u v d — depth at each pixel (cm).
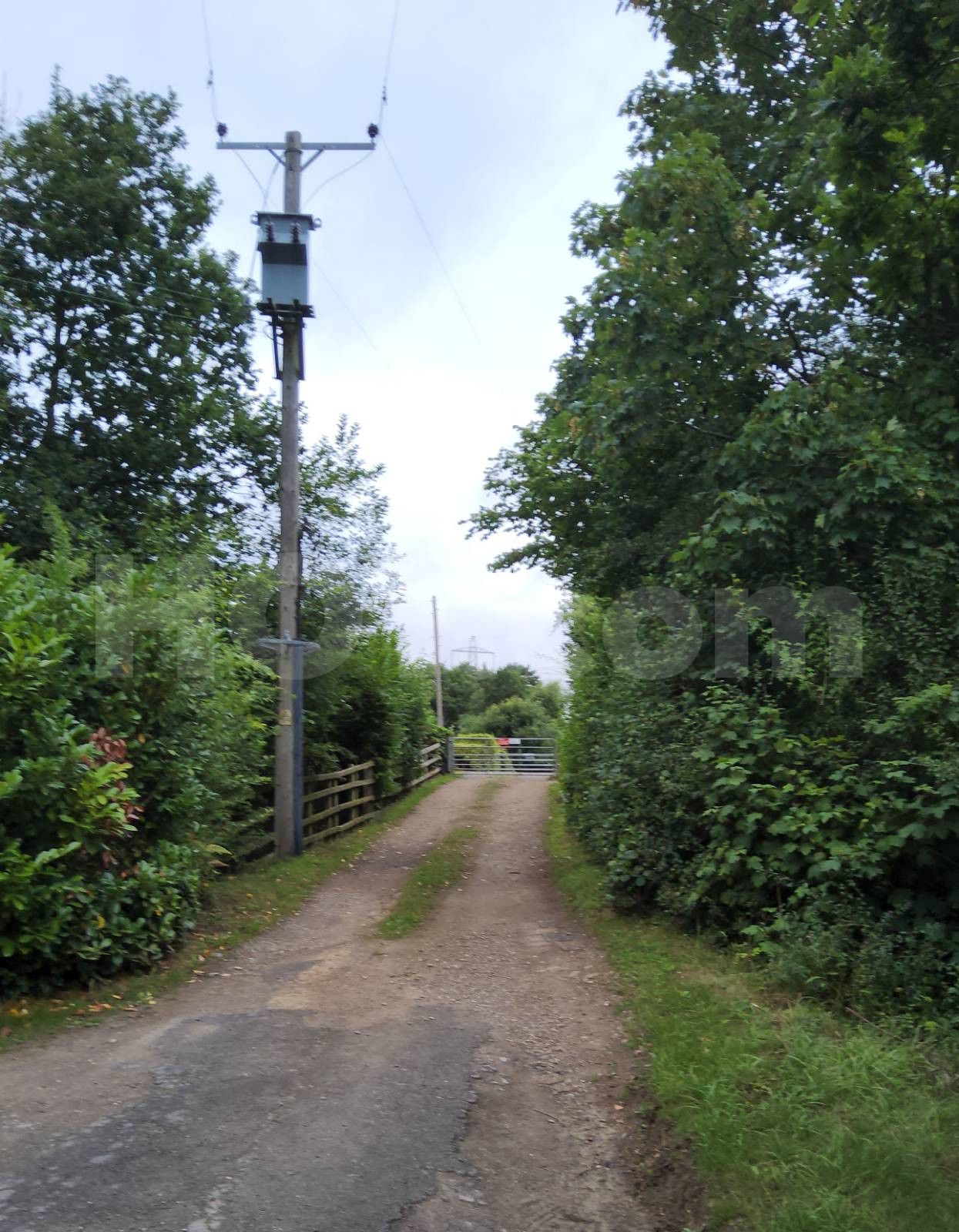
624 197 998
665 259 945
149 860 756
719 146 1102
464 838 1434
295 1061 507
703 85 1230
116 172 1567
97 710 729
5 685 619
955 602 719
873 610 770
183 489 1614
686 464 1015
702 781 750
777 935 664
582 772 1201
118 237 1602
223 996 639
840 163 840
